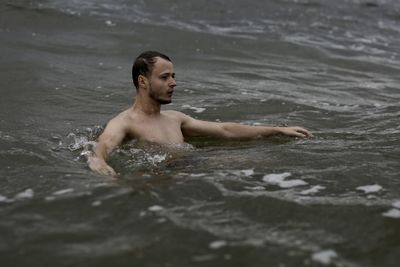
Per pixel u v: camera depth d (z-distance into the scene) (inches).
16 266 120.1
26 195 157.6
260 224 141.1
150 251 126.0
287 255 125.3
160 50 362.9
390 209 151.4
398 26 503.8
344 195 161.2
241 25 456.8
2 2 420.8
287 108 265.1
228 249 127.1
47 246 127.9
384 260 125.6
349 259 125.2
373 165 185.5
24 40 355.9
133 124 201.8
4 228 136.4
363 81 331.6
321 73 344.2
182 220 141.4
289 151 201.3
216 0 517.7
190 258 123.3
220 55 364.5
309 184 169.2
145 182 166.4
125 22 417.4
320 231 138.1
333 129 236.7
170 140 205.2
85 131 223.6
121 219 141.6
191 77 312.2
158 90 203.3
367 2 569.6
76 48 351.3
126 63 331.6
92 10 438.3
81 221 140.5
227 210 148.6
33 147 199.8
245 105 266.5
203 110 257.4
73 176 172.1
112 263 121.0
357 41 443.5
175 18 453.4
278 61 364.5
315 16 509.4
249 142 216.5
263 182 170.2
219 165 185.9
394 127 237.6
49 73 299.6
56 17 407.8
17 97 261.7
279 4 533.0
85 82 290.8
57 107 253.1
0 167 180.4
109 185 163.3
